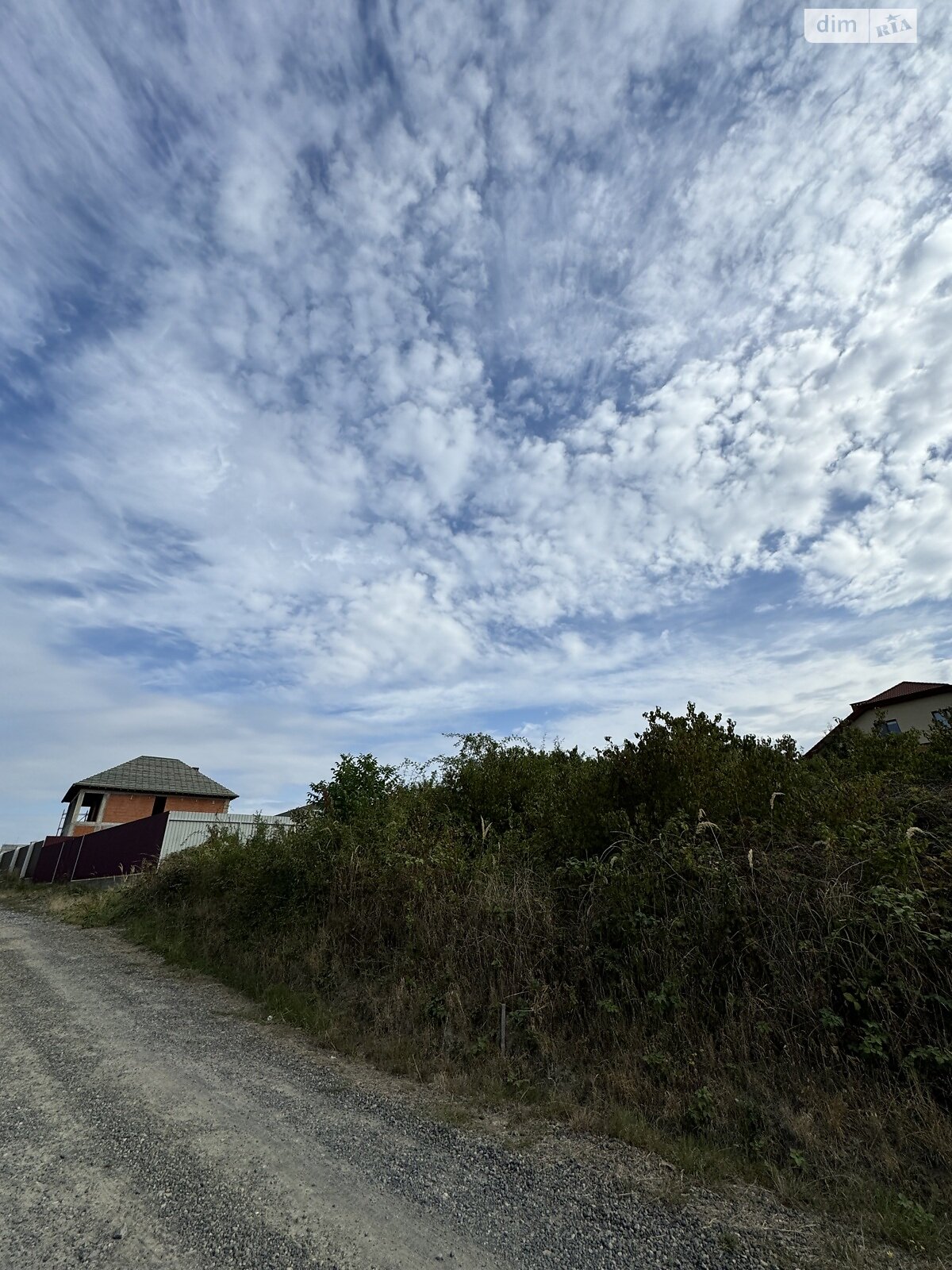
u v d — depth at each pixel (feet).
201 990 27.37
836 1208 10.63
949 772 27.94
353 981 24.75
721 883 18.13
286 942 29.40
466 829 32.07
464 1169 12.03
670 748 23.18
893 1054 13.67
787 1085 14.03
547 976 19.94
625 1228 10.07
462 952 21.98
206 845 48.26
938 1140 11.69
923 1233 9.75
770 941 16.53
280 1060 18.54
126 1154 12.16
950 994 13.78
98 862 72.90
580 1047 17.31
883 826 18.78
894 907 14.87
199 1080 16.61
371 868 28.91
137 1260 8.91
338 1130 13.71
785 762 23.35
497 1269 8.90
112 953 35.68
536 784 33.71
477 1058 17.92
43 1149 12.34
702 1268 9.02
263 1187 11.05
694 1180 11.68
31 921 50.34
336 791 38.29
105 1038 20.07
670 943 17.89
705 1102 13.87
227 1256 9.03
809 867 18.15
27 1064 17.42
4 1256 8.95
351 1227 9.87
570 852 24.21
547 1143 13.30
